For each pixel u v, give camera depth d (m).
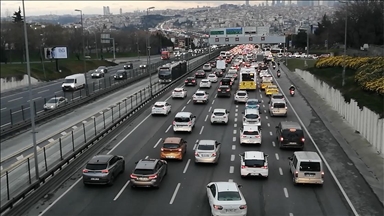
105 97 66.12
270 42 109.62
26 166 29.52
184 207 22.62
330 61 75.69
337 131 42.19
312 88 73.44
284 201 23.62
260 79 87.00
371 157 31.88
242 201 20.31
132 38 193.38
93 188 25.98
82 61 129.88
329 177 28.14
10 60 114.38
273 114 49.59
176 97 63.56
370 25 104.44
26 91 78.62
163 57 153.12
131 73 101.62
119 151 34.97
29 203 23.16
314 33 183.62
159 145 36.84
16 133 41.50
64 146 34.88
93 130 41.00
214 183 22.48
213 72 102.69
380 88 40.69
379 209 22.61
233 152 34.47
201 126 44.75
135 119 49.06
